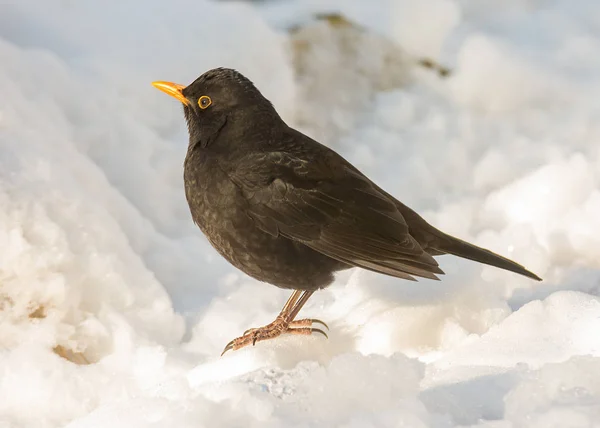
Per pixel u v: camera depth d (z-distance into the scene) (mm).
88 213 11188
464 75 15984
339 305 10859
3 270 10305
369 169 14555
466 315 10266
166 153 13281
